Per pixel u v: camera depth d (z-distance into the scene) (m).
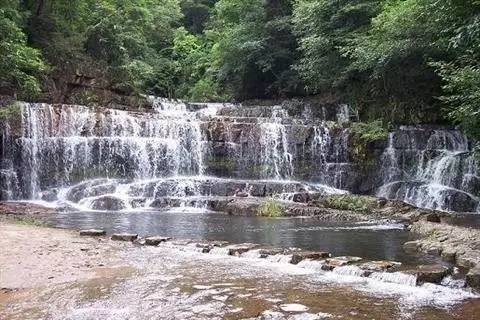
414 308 6.25
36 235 11.28
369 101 28.41
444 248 9.84
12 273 7.77
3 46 20.59
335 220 15.87
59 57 27.70
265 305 6.32
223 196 20.50
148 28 41.16
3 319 5.76
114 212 18.05
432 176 22.44
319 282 7.53
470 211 19.89
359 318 5.84
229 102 35.81
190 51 43.03
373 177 23.66
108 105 28.38
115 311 6.06
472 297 6.79
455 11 11.97
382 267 8.18
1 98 22.50
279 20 32.66
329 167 23.98
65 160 22.41
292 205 18.20
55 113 22.91
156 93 39.16
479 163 15.02
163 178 23.19
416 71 24.80
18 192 21.09
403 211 17.02
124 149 23.34
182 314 5.95
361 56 24.05
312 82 31.69
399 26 21.77
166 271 8.20
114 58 30.92
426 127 25.19
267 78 36.03
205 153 24.58
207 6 51.09
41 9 28.77
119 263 8.77
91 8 32.91
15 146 21.56
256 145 24.72
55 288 7.05
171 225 14.45
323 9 27.44
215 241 11.05
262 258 9.41
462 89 11.84
